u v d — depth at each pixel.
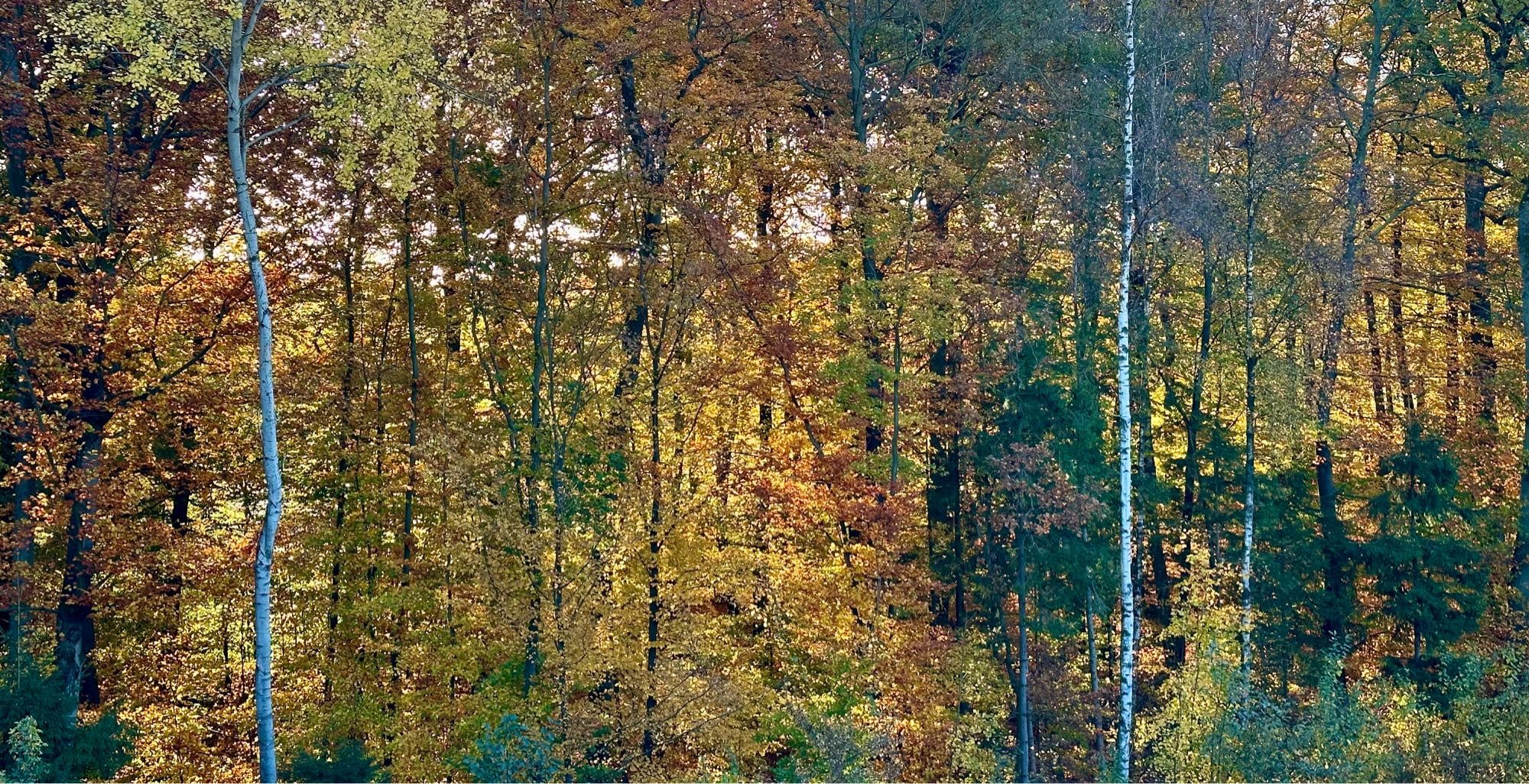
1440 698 21.62
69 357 18.95
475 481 18.77
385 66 14.08
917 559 22.77
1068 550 21.19
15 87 17.86
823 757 16.50
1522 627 22.19
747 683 19.61
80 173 18.56
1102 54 21.77
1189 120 21.44
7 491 21.16
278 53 13.88
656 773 18.44
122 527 19.20
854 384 20.77
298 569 20.11
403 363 22.47
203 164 20.48
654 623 19.80
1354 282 22.39
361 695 19.97
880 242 20.56
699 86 21.94
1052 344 22.36
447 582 20.39
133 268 19.67
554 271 21.42
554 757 16.09
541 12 20.61
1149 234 21.06
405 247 21.56
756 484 21.56
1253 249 22.25
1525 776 14.75
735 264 21.06
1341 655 20.89
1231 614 19.56
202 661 21.11
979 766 19.11
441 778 18.61
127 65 17.86
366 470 21.09
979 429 22.02
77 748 15.04
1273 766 14.66
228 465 21.75
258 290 13.67
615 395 20.88
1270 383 21.56
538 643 18.22
